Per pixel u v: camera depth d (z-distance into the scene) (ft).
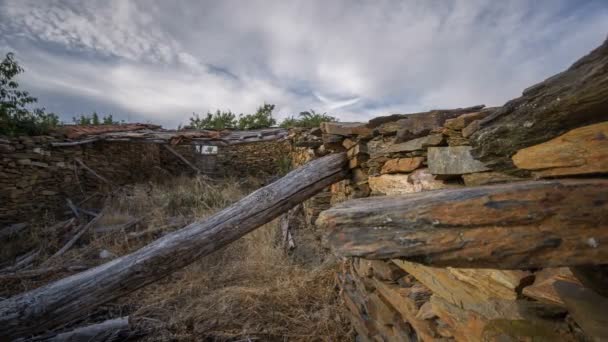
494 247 1.96
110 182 23.77
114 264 5.93
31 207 18.83
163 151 32.01
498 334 2.84
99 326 8.12
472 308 3.48
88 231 16.24
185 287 10.46
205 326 8.27
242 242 14.10
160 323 8.42
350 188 8.75
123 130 23.63
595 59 1.90
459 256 2.04
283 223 15.92
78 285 5.57
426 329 4.46
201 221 6.82
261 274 11.03
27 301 5.26
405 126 5.51
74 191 21.35
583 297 2.17
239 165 32.65
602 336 1.89
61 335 7.79
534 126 2.41
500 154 2.84
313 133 9.43
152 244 6.35
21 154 18.40
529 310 2.70
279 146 31.65
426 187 4.93
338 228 2.45
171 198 20.17
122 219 17.79
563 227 1.83
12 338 5.09
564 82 2.14
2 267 13.32
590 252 1.74
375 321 6.62
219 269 11.91
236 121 36.50
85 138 21.24
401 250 2.17
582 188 1.83
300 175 7.81
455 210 2.10
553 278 2.57
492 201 2.02
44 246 14.88
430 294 4.85
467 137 3.69
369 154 7.31
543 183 2.07
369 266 6.69
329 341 7.70
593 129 2.07
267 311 8.82
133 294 10.12
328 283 10.39
